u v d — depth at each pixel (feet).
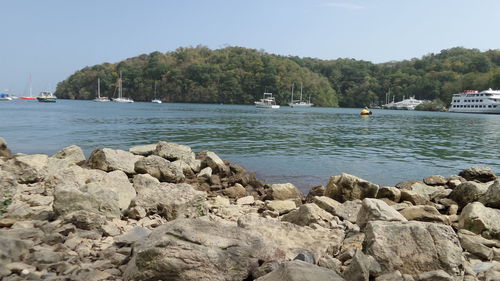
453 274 14.10
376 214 20.74
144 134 90.84
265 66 536.42
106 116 164.86
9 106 262.26
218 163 44.24
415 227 15.42
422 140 96.68
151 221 20.85
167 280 13.07
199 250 13.39
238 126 125.29
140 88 531.50
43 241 15.70
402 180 47.01
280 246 16.66
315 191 34.88
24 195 24.82
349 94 586.86
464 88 470.39
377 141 91.76
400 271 14.29
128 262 14.40
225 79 515.09
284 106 502.79
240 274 13.57
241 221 19.02
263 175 47.55
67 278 12.55
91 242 16.49
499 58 586.86
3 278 12.20
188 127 115.24
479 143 91.25
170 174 37.29
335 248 17.85
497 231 22.04
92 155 41.57
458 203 32.01
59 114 169.99
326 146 78.18
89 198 20.38
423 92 534.37
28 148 63.36
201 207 23.49
